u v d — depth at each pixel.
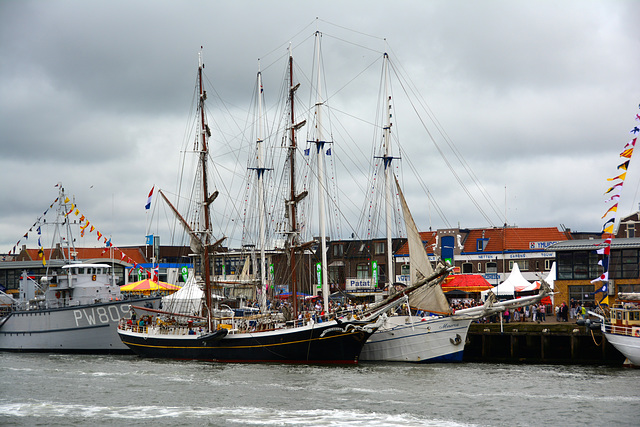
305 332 66.12
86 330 84.19
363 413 44.94
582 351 68.19
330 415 44.59
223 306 97.38
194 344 72.62
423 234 122.38
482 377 57.72
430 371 61.22
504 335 71.19
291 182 77.06
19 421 45.22
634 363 62.41
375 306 68.25
